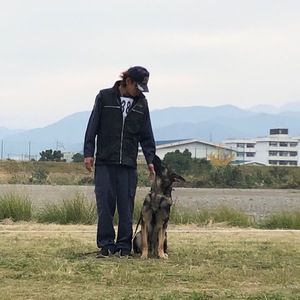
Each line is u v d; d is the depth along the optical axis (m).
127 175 9.50
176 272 8.11
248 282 7.61
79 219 16.28
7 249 9.92
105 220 9.45
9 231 13.09
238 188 47.94
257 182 52.97
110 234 9.51
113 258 9.21
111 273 7.91
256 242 11.40
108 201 9.45
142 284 7.40
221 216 17.06
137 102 9.49
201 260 9.13
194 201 26.92
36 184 39.56
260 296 6.78
